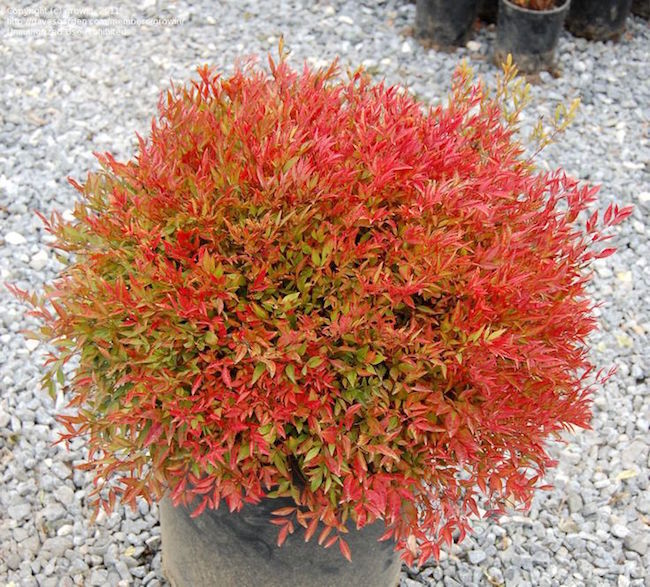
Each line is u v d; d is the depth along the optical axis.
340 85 2.27
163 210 1.88
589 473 2.86
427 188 1.82
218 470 1.74
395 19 4.92
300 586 2.08
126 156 3.91
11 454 2.75
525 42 4.46
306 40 4.69
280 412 1.71
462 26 4.68
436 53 4.71
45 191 3.70
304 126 1.99
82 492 2.67
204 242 1.89
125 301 1.74
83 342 1.81
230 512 1.94
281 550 1.99
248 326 1.76
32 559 2.49
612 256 3.66
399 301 1.76
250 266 1.82
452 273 1.75
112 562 2.49
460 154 1.99
